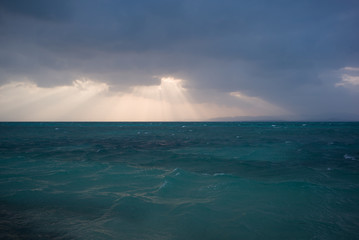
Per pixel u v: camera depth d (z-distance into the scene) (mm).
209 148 20312
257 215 5844
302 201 6824
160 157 15297
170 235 4844
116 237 4719
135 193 7570
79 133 43188
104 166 12180
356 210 6195
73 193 7531
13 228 4988
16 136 34156
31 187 8109
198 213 5918
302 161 13867
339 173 10625
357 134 37906
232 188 8055
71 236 4715
